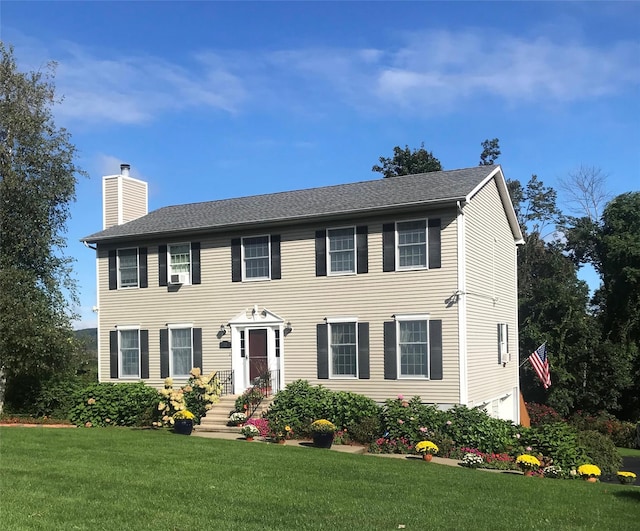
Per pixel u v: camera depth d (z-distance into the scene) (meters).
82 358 22.39
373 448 16.17
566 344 31.88
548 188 43.31
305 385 19.33
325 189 24.05
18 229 21.62
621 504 10.23
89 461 12.02
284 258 20.94
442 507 9.14
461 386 18.08
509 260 24.61
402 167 41.88
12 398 22.20
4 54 21.78
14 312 20.41
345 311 19.80
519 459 14.38
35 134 21.77
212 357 21.86
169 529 7.45
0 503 8.48
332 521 8.02
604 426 28.27
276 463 12.42
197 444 14.83
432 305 18.59
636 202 34.75
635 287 32.41
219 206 25.06
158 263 23.08
